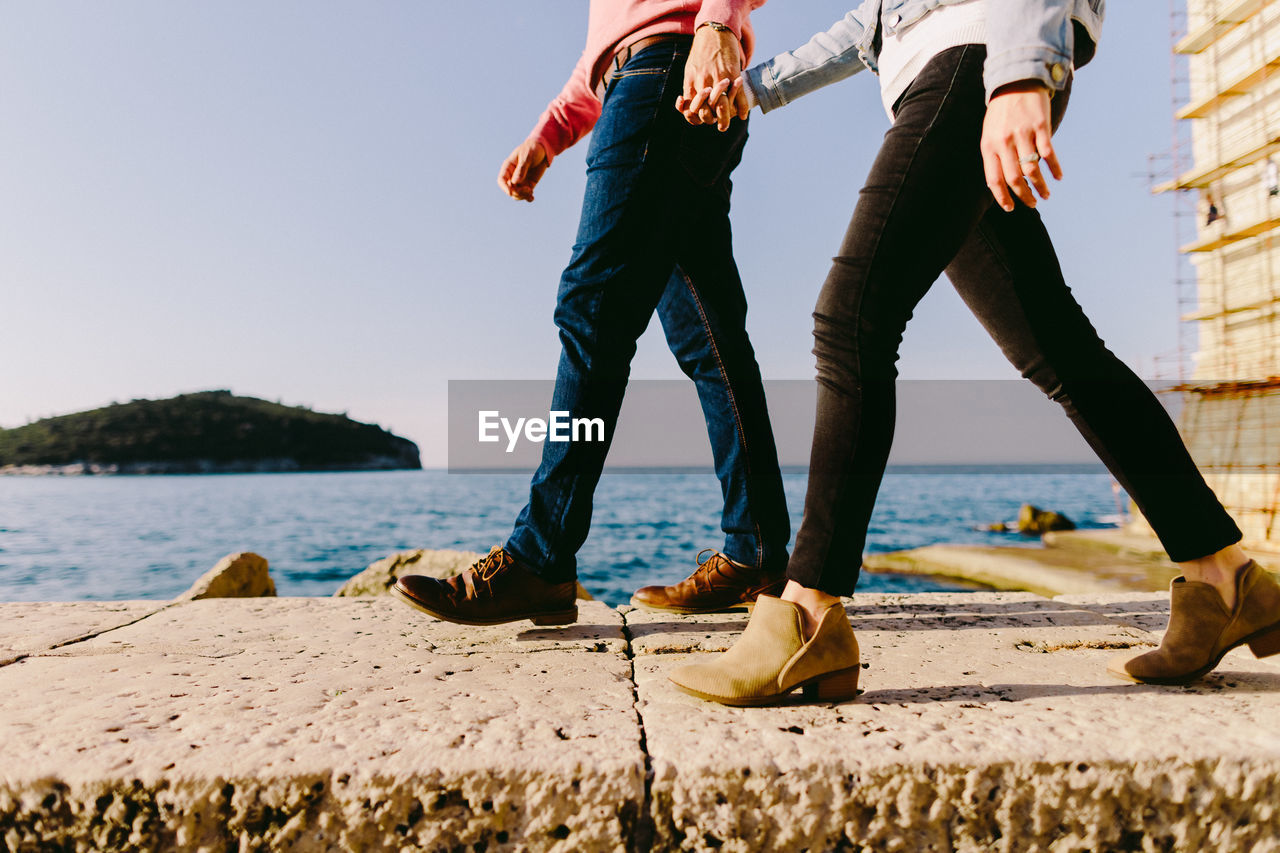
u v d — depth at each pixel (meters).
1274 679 1.16
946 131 1.02
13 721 0.96
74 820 0.79
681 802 0.80
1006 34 0.95
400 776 0.80
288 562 23.61
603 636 1.55
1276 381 12.12
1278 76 12.52
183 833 0.79
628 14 1.53
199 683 1.16
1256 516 12.37
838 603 1.05
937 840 0.81
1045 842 0.82
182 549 28.28
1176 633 1.11
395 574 5.42
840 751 0.85
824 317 1.06
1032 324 1.18
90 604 1.94
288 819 0.79
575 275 1.50
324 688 1.13
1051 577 13.77
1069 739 0.88
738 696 1.01
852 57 1.42
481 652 1.40
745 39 1.55
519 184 1.88
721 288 1.71
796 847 0.81
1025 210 1.19
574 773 0.81
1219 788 0.82
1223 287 13.77
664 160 1.48
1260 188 12.91
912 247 1.02
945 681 1.16
